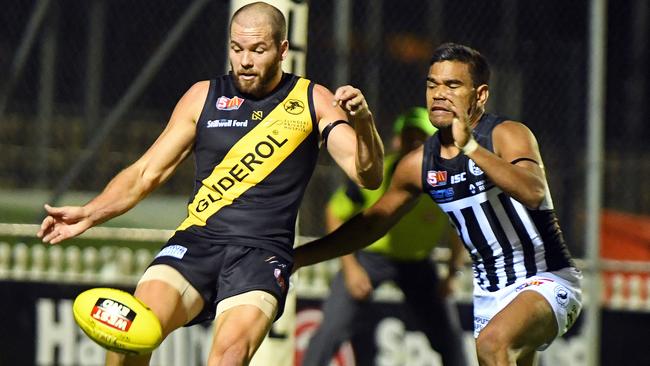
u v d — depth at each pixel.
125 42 37.09
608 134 37.28
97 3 37.19
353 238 17.39
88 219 15.21
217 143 15.26
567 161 33.03
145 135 36.81
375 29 34.28
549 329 16.22
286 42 15.20
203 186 15.40
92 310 13.66
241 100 15.33
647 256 30.31
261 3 15.14
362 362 25.66
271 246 15.12
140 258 26.28
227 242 15.09
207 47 35.62
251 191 15.16
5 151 37.09
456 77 16.03
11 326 24.84
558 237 16.73
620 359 27.50
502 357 15.52
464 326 26.89
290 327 19.97
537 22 34.75
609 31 38.47
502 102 34.59
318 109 15.21
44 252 25.47
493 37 34.84
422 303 24.88
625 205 34.41
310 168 15.41
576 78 33.97
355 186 24.88
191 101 15.62
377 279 24.88
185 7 36.16
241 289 14.74
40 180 36.41
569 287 16.61
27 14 38.38
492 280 16.81
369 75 33.34
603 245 30.52
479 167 15.19
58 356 25.05
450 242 25.03
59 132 37.16
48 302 25.19
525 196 15.14
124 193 15.36
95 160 36.16
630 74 38.03
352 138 14.95
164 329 14.59
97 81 37.00
